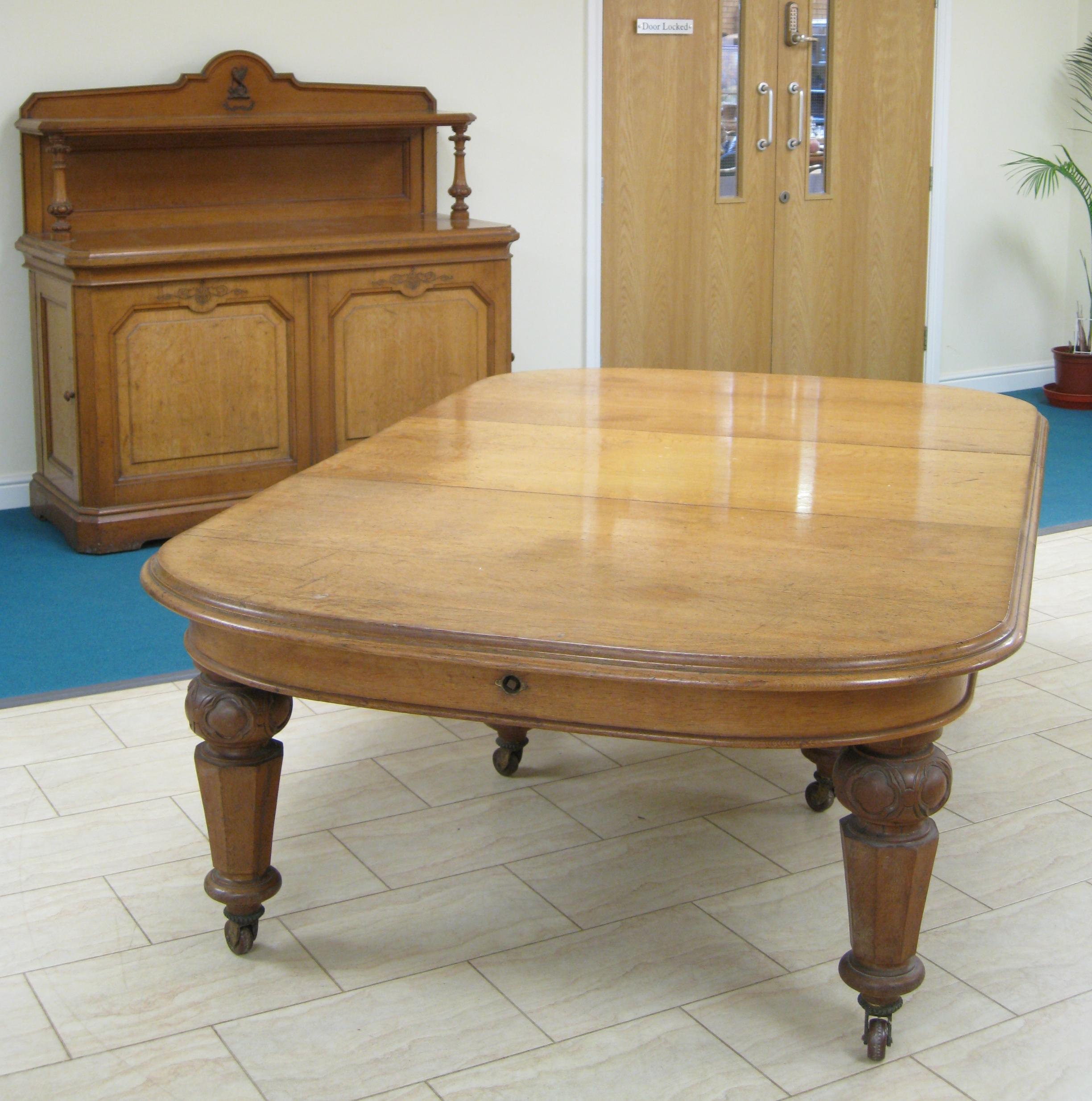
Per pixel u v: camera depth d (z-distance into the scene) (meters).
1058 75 6.55
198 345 4.22
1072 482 5.07
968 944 2.15
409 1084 1.82
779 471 2.34
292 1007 2.00
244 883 2.08
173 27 4.65
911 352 6.44
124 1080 1.83
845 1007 1.99
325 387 4.46
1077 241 6.78
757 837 2.52
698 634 1.61
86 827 2.55
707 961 2.11
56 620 3.68
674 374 3.27
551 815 2.61
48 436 4.49
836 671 1.55
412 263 4.52
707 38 5.62
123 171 4.55
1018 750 2.88
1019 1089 1.81
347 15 4.95
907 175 6.18
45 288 4.30
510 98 5.34
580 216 5.60
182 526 4.31
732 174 5.84
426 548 1.92
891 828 1.77
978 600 1.72
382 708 1.76
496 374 4.79
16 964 2.11
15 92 4.45
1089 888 2.32
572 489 2.22
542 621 1.65
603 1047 1.90
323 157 4.90
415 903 2.29
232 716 1.95
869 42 5.94
